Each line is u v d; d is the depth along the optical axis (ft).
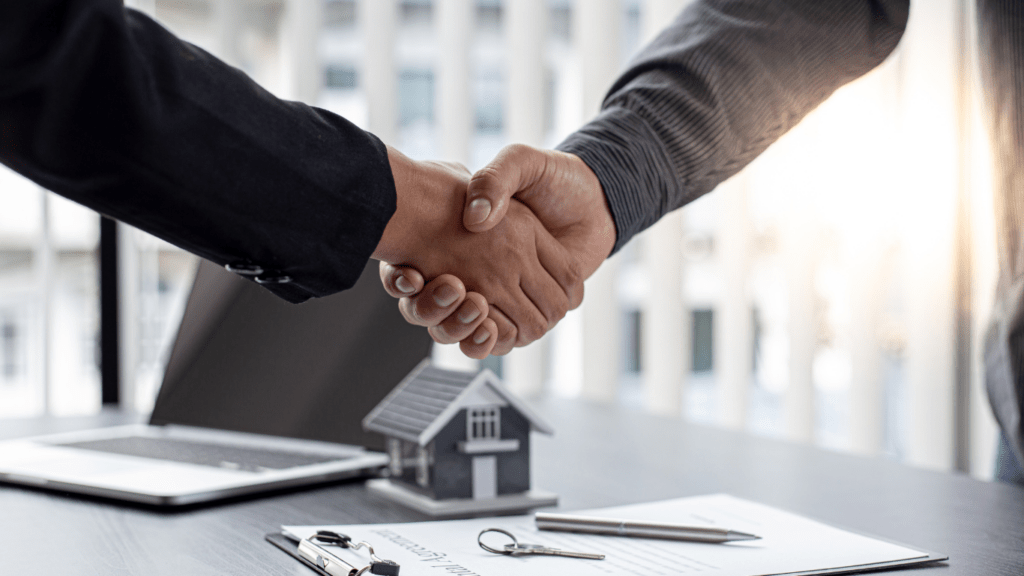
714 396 6.41
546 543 1.76
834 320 5.95
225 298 3.31
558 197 2.38
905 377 5.79
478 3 6.15
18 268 7.48
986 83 2.76
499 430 2.21
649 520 1.92
